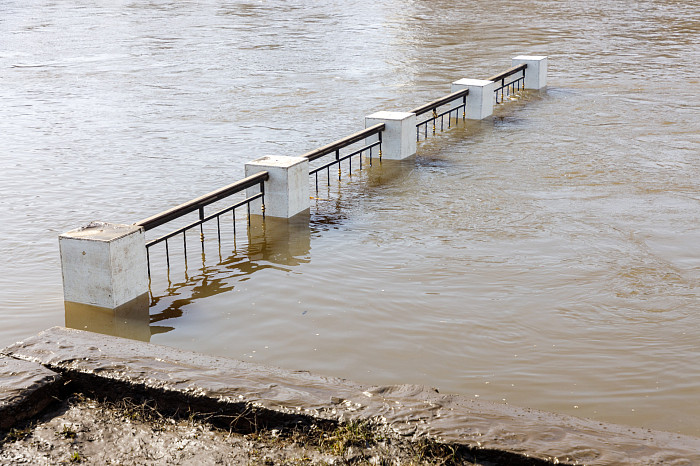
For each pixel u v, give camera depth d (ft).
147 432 14.16
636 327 20.33
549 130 43.68
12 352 16.17
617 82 57.41
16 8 120.88
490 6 119.03
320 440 13.53
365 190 33.47
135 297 22.45
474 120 47.01
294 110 48.78
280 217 29.86
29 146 40.27
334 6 123.34
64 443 13.78
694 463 12.20
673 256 25.26
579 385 17.48
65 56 71.56
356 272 24.29
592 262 24.79
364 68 64.28
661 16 100.42
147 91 55.21
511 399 16.88
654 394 17.06
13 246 26.58
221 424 14.38
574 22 95.40
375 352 19.15
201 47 77.00
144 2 132.05
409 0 132.98
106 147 40.14
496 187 33.37
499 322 20.68
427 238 27.27
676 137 41.39
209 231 28.43
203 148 39.96
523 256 25.38
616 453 12.49
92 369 15.39
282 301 22.24
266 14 110.22
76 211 30.30
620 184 33.37
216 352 19.29
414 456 12.91
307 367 18.44
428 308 21.59
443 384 17.56
